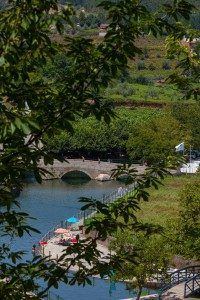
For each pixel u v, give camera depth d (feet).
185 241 122.31
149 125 458.09
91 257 44.19
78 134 494.59
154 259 175.94
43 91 43.27
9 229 46.44
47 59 45.42
